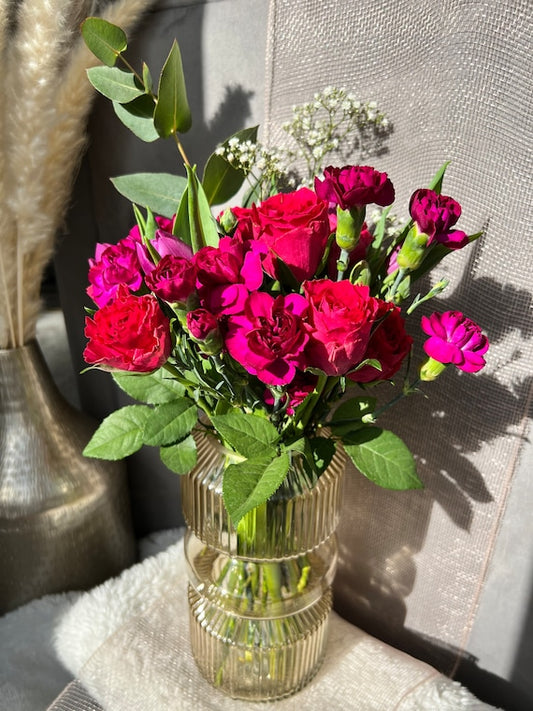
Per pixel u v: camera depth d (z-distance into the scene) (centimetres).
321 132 44
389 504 57
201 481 45
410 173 46
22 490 62
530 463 48
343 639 58
